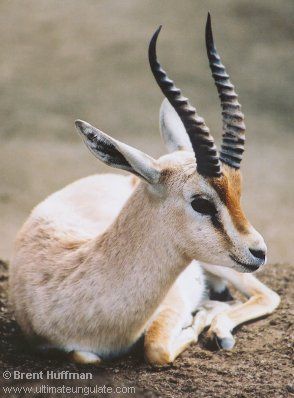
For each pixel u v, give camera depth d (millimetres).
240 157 15078
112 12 57812
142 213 15422
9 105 46938
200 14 57281
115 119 45688
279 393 14758
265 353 16938
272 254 27594
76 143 42750
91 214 19359
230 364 16375
